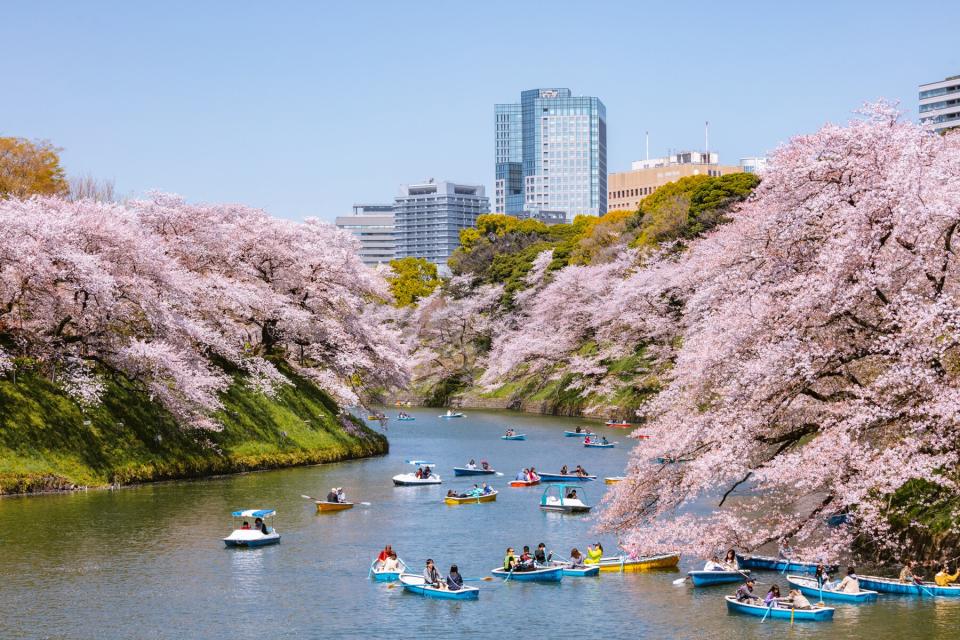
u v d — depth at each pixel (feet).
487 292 500.74
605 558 133.39
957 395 100.42
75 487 176.86
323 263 257.14
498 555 140.26
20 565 127.85
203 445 208.44
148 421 201.16
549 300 412.16
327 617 110.01
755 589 118.11
